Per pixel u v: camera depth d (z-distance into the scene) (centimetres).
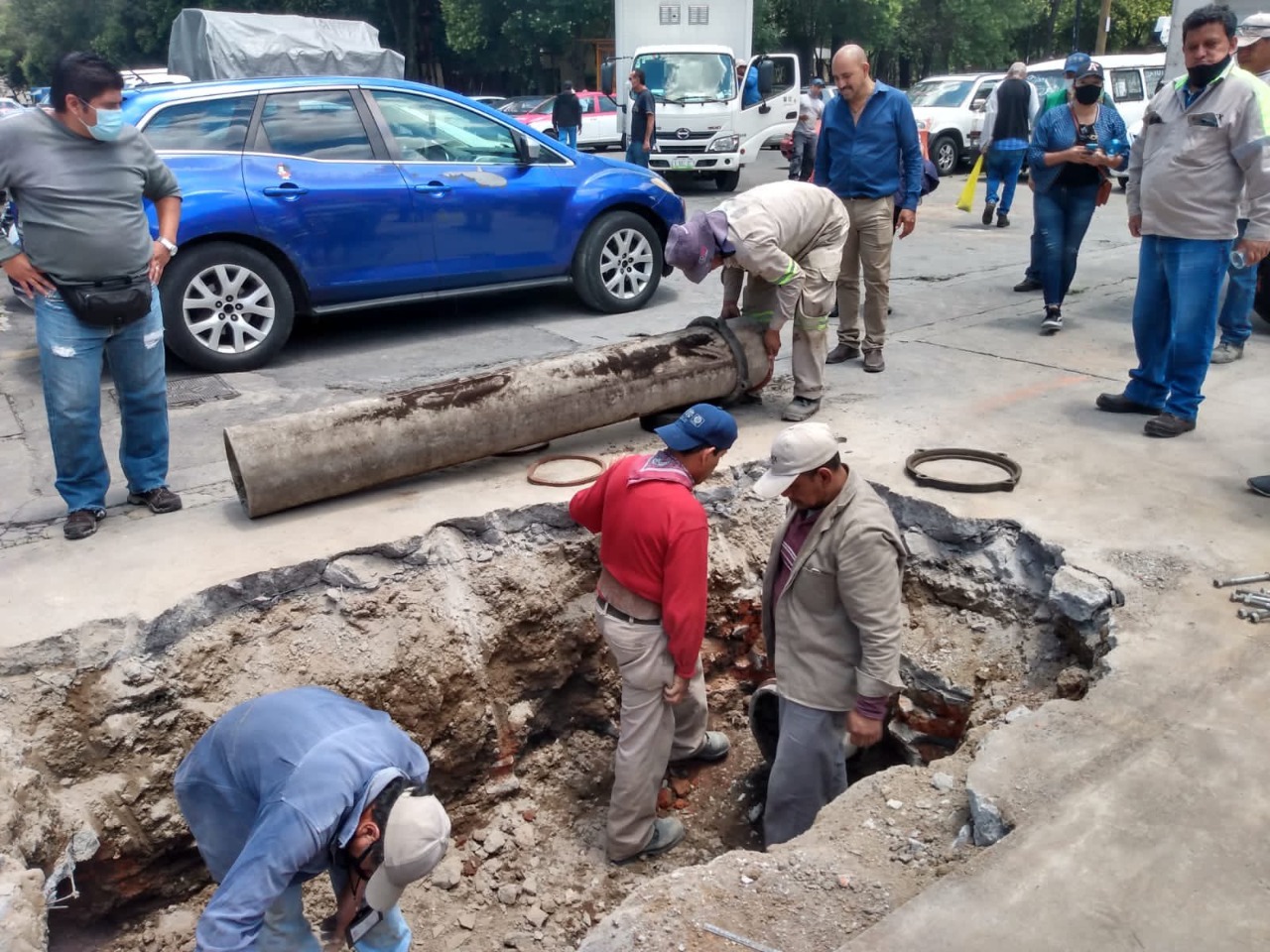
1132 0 4022
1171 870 249
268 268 638
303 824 218
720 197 1474
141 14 3838
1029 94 1113
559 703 463
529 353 679
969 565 439
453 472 488
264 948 255
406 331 749
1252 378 606
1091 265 935
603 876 403
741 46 1736
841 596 347
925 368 642
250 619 394
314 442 431
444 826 218
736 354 527
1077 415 555
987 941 232
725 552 486
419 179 676
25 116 380
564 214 741
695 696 430
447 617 422
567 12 3186
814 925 257
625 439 532
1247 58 570
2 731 336
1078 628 383
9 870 277
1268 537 412
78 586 387
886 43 3584
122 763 359
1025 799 275
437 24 3806
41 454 524
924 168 632
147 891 363
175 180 432
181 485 479
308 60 1611
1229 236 483
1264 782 277
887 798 309
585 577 458
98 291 398
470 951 366
